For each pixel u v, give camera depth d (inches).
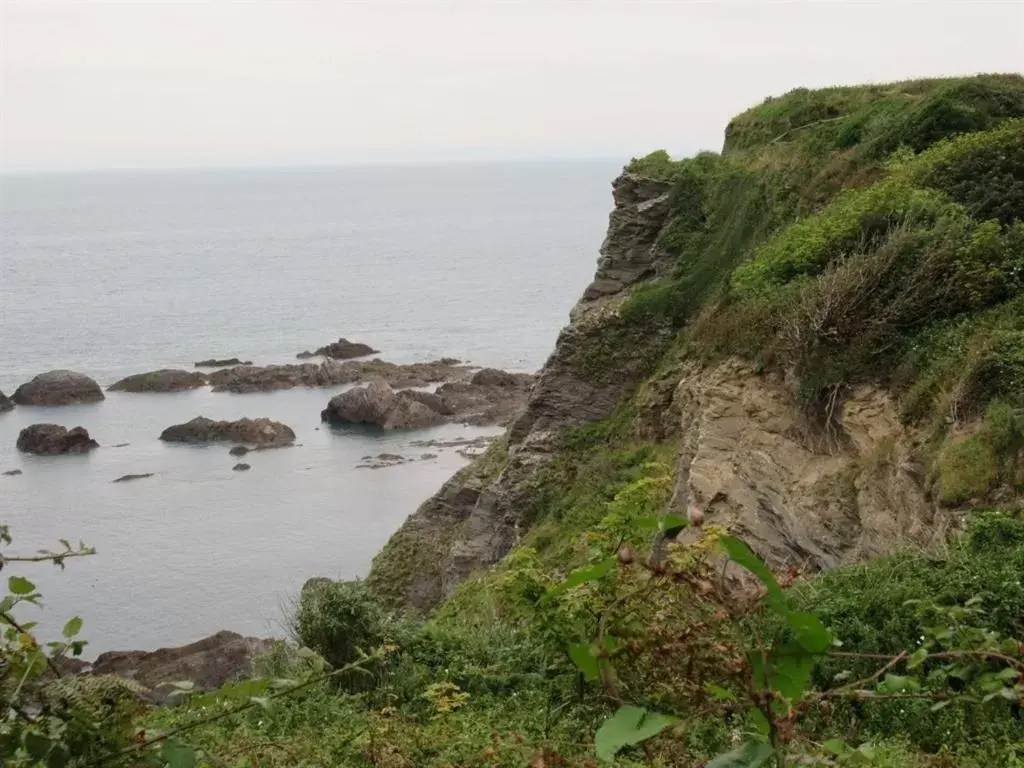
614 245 1309.1
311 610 514.3
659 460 958.4
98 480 2625.5
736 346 837.2
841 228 865.5
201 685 1188.5
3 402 3368.6
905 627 411.8
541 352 4259.4
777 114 1364.4
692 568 207.5
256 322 5344.5
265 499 2444.6
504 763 342.0
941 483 563.5
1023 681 206.2
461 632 539.5
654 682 226.1
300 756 339.0
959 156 864.3
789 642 171.3
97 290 6840.6
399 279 7317.9
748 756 158.2
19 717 192.4
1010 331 623.8
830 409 706.2
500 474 1218.6
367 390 3073.3
